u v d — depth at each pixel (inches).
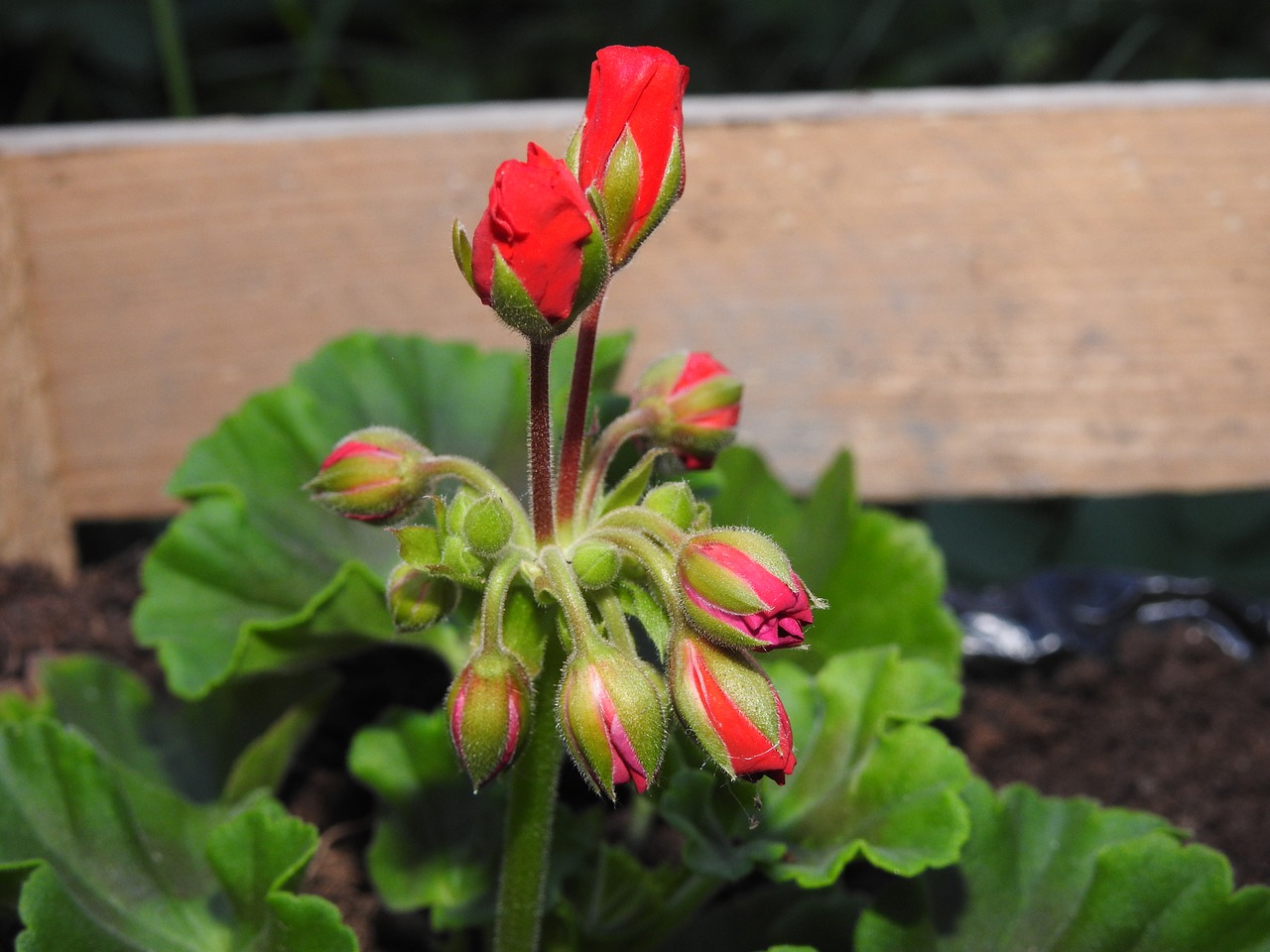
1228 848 10.2
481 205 11.2
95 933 8.0
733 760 6.7
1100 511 16.1
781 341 11.5
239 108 20.3
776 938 8.9
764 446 11.6
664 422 7.8
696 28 21.2
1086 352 11.6
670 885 9.0
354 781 10.6
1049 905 8.5
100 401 11.4
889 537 10.0
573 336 10.4
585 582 7.0
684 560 6.8
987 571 16.1
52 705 9.9
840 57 20.2
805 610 6.7
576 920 8.9
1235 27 20.6
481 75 20.9
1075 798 9.0
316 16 20.4
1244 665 11.4
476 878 9.1
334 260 11.3
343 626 9.2
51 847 8.4
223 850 8.2
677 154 6.8
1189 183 11.4
